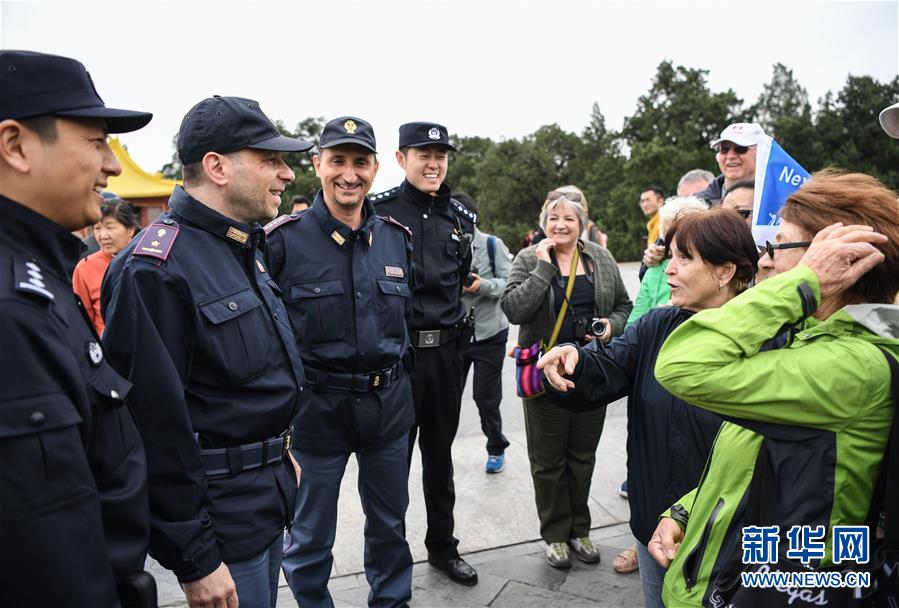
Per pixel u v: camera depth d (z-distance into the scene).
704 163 39.66
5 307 0.97
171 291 1.54
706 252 1.67
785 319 1.14
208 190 1.70
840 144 38.28
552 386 1.74
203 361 1.62
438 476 2.85
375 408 2.39
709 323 1.19
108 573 1.07
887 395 1.09
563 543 2.95
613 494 3.66
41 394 0.98
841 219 1.21
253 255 1.79
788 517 1.12
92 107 1.15
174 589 2.75
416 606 2.64
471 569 2.83
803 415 1.10
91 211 1.19
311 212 2.46
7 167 1.10
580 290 2.98
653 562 1.78
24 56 1.09
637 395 1.77
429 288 2.84
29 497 0.95
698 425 1.66
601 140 57.22
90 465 1.15
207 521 1.51
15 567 0.94
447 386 2.87
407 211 2.91
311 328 2.33
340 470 2.44
